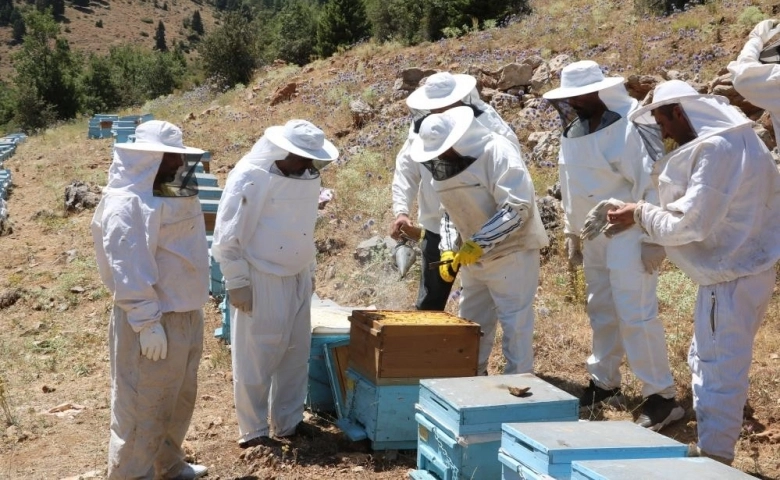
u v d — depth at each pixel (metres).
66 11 144.12
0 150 21.38
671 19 14.40
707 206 3.73
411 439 4.69
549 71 12.50
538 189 9.15
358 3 29.33
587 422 3.53
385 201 9.93
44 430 5.59
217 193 8.98
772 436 4.70
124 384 4.09
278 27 35.91
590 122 5.02
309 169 4.79
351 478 4.43
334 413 5.45
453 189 4.93
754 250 3.85
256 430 4.91
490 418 3.79
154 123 4.11
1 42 133.75
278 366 4.99
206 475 4.58
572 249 5.33
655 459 2.94
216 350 7.09
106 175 15.21
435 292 5.86
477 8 21.44
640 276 4.78
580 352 6.27
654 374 4.87
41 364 7.11
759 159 3.83
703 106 3.84
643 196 4.83
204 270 4.24
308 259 4.89
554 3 20.34
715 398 3.88
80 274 9.52
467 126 4.66
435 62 16.70
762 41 4.57
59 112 43.34
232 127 17.42
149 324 3.92
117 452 4.12
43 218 12.73
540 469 3.16
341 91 16.70
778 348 5.87
